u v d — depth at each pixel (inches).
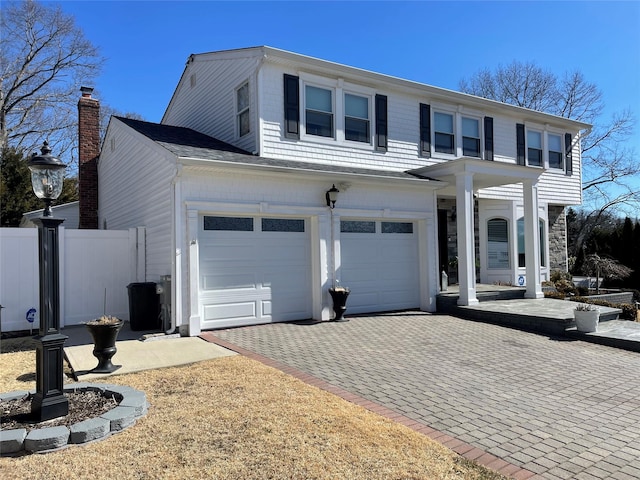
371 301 438.3
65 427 147.3
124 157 494.9
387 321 396.8
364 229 435.8
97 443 145.3
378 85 472.7
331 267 401.4
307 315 395.9
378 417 171.2
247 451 139.3
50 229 165.0
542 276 636.7
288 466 130.0
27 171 842.8
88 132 622.2
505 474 130.2
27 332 362.0
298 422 162.6
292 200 382.3
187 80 555.5
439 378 231.1
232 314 356.5
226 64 461.4
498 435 159.6
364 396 199.9
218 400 186.9
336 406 181.2
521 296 501.4
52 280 163.9
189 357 261.9
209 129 495.8
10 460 134.1
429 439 152.8
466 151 551.2
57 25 1021.2
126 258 416.8
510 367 257.0
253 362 251.6
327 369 243.0
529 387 219.3
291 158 416.8
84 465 130.2
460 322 400.2
